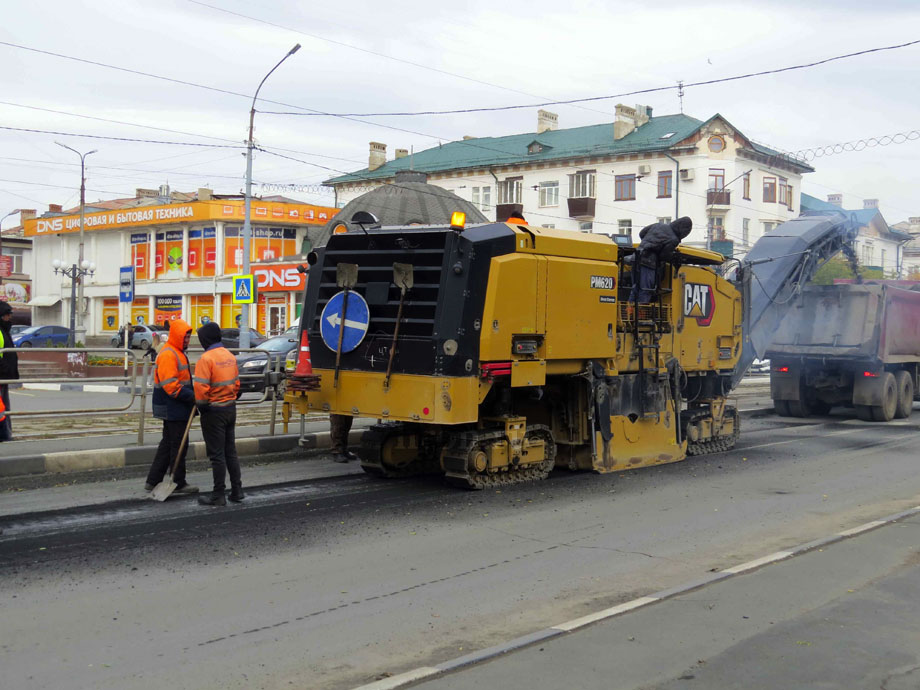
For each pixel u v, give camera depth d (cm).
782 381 2050
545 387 1132
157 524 814
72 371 1435
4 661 481
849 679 461
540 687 451
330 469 1156
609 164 5438
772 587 631
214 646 509
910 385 2053
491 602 602
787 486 1073
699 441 1342
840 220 1802
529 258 977
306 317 1065
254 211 5212
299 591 619
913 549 743
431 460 1123
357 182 6444
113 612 566
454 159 6112
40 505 892
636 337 1167
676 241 1179
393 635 533
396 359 957
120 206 6881
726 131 5144
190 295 5394
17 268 7450
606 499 971
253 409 1711
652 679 461
